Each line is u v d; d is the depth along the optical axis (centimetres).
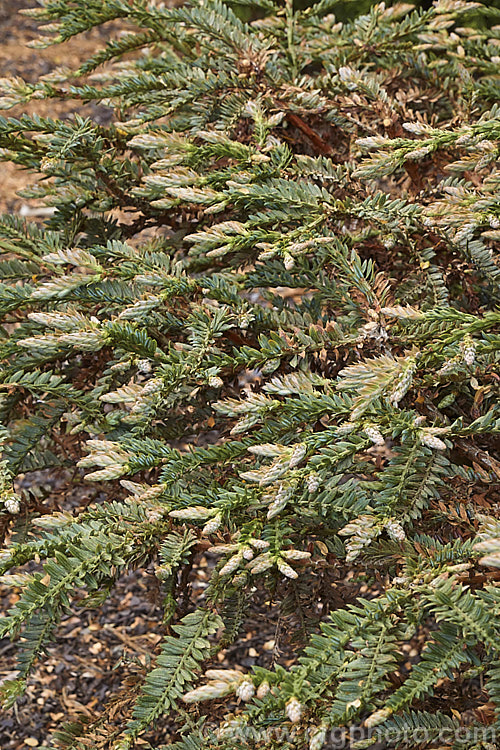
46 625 88
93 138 128
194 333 102
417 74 155
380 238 122
